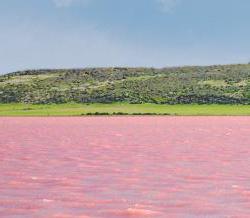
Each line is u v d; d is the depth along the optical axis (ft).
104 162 139.64
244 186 100.32
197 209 81.30
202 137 232.53
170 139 221.25
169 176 114.11
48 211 80.02
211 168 126.52
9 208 81.97
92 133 266.16
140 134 256.52
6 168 128.06
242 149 172.86
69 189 98.53
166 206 83.56
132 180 109.09
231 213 78.28
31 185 102.83
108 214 78.23
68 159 146.92
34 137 236.63
